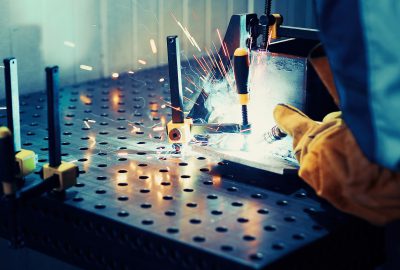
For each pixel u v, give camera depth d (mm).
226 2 2629
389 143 1281
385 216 1379
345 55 1338
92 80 2424
